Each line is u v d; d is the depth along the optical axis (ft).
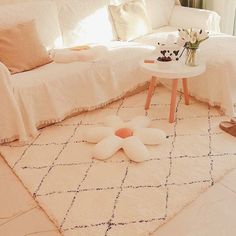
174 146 7.23
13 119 7.39
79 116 8.75
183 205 5.54
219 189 5.91
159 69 7.78
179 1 12.75
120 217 5.36
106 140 7.08
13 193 6.13
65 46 9.99
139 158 6.65
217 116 8.41
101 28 10.54
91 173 6.49
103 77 8.68
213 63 8.24
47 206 5.67
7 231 5.29
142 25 11.00
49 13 9.40
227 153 6.89
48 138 7.79
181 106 9.03
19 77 7.84
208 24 11.11
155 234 5.06
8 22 8.69
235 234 5.00
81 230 5.14
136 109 9.04
